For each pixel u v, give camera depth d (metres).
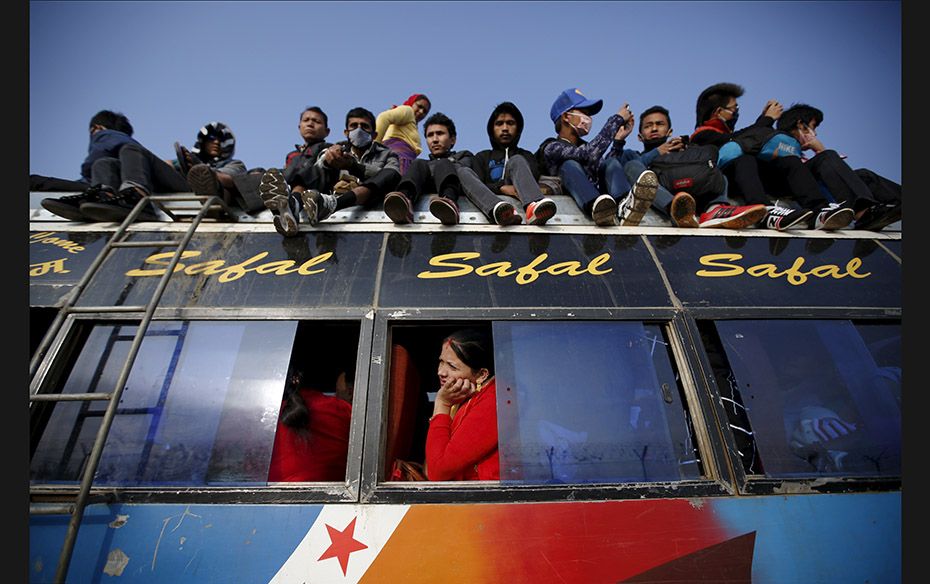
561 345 3.09
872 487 2.72
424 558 2.37
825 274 3.67
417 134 5.42
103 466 2.63
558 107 5.04
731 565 2.43
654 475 2.69
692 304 3.35
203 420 2.80
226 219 3.95
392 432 2.89
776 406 2.98
